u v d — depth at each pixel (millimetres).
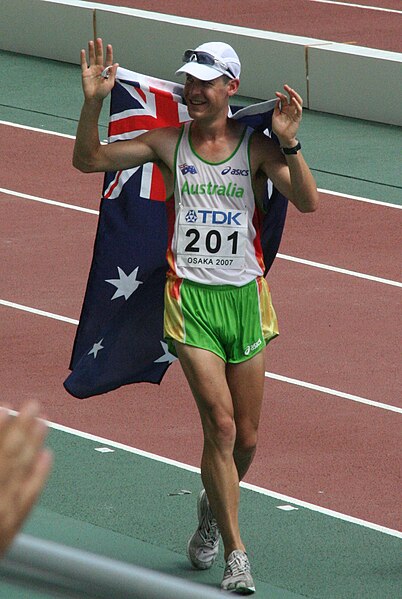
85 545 21641
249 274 19719
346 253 42000
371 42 71438
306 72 61281
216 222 19531
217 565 21266
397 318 35750
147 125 20594
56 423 28031
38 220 45562
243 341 19625
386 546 21891
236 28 64188
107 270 21016
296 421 28219
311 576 20625
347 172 52094
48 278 39188
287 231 44562
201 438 27188
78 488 24344
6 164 53094
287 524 22781
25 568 4930
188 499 23953
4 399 29562
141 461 25844
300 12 80188
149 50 66562
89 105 19359
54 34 71312
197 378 19234
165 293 19750
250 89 63375
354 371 31703
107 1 82312
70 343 33469
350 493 24266
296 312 36219
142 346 21562
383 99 59031
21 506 4758
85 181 50625
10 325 34844
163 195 20516
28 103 63094
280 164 19484
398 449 26578
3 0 73250
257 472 25281
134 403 29297
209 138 19609
